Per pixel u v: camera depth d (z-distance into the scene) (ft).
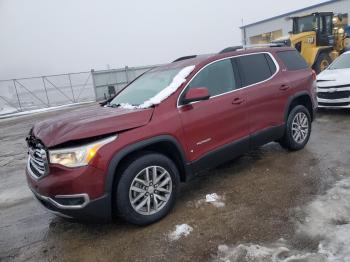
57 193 10.91
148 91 14.62
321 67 49.34
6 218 14.58
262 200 13.32
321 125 24.63
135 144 11.66
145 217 12.11
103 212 11.28
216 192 14.52
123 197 11.55
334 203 12.32
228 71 15.40
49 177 11.11
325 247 9.83
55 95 86.07
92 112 13.50
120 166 11.77
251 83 16.10
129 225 12.55
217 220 12.15
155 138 12.14
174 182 12.89
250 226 11.50
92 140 11.05
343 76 26.22
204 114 13.76
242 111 15.26
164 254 10.55
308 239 10.36
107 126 11.35
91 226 12.82
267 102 16.49
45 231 12.98
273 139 17.34
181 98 13.33
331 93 26.43
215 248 10.51
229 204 13.30
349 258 9.17
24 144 32.55
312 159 17.30
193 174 13.73
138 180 11.89
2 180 20.58
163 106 12.81
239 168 17.11
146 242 11.31
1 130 47.09
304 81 18.80
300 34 49.08
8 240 12.59
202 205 13.43
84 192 10.81
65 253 11.32
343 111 28.58
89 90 88.99
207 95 13.05
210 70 14.73
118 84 85.05
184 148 13.14
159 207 12.55
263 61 17.21
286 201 12.98
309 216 11.66
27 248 11.89
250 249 10.19
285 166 16.72
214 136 14.17
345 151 17.97
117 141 11.35
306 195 13.28
